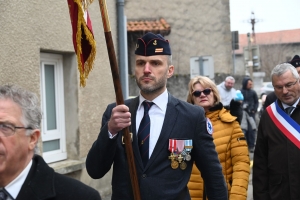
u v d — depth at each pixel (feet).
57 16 17.61
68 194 6.28
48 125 18.35
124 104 8.91
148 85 9.15
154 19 52.03
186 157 9.12
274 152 12.14
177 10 52.42
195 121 9.32
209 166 9.39
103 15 8.56
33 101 6.38
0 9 15.07
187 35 52.70
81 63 8.29
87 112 19.52
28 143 6.23
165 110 9.30
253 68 54.85
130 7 51.93
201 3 52.60
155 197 8.77
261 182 12.51
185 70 52.65
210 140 9.48
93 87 19.89
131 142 8.89
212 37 52.95
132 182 8.71
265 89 88.02
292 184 11.80
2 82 15.17
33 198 6.07
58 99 18.83
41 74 17.85
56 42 17.61
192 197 11.71
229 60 53.31
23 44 16.03
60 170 17.71
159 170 8.89
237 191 11.71
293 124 12.00
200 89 12.48
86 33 8.27
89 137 19.65
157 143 9.00
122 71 22.00
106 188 21.11
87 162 9.09
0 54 15.11
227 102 32.73
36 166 6.34
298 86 12.00
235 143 12.25
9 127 6.03
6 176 6.12
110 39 8.60
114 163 9.23
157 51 9.19
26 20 16.16
